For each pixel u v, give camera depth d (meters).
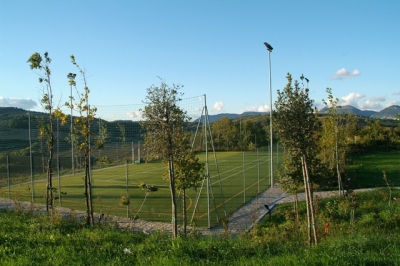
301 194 19.48
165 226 13.25
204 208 16.97
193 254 6.61
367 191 17.22
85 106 9.83
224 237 8.53
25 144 23.53
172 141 8.71
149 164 38.78
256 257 6.34
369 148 43.00
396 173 25.12
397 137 44.19
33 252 6.78
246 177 28.72
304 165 8.11
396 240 7.19
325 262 5.71
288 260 5.91
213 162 41.25
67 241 7.47
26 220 9.84
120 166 36.81
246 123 67.25
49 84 15.77
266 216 14.96
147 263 6.12
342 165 19.53
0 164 24.17
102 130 15.77
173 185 8.93
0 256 6.52
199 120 13.01
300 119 7.75
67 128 18.14
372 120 47.78
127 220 14.22
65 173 28.61
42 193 21.19
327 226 10.06
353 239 7.43
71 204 17.94
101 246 7.19
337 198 15.18
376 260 5.80
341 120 16.92
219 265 5.89
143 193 21.38
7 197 19.41
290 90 7.78
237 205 17.59
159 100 8.59
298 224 11.22
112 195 20.78
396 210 12.12
